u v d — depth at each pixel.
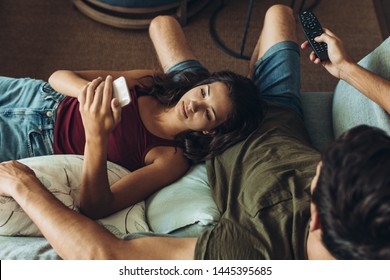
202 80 1.35
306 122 1.38
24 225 0.96
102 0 1.92
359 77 1.15
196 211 1.04
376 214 0.53
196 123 1.27
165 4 1.95
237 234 0.85
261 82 1.43
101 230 0.88
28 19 2.07
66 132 1.28
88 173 1.05
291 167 1.03
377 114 1.14
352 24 2.16
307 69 2.00
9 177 0.96
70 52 1.99
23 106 1.32
